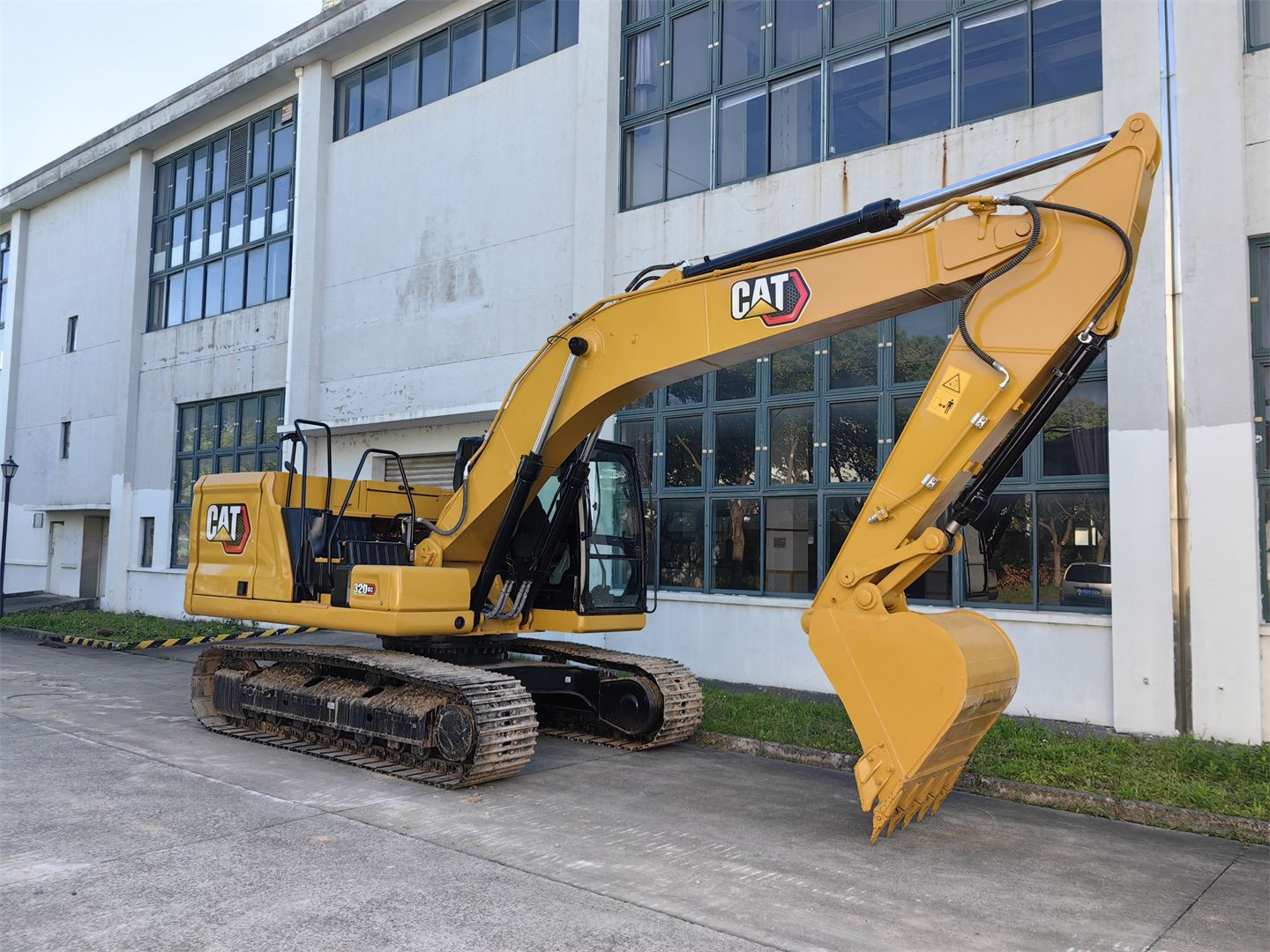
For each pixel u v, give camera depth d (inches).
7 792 234.8
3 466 740.0
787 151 433.4
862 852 203.5
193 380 743.7
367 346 605.6
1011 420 198.1
